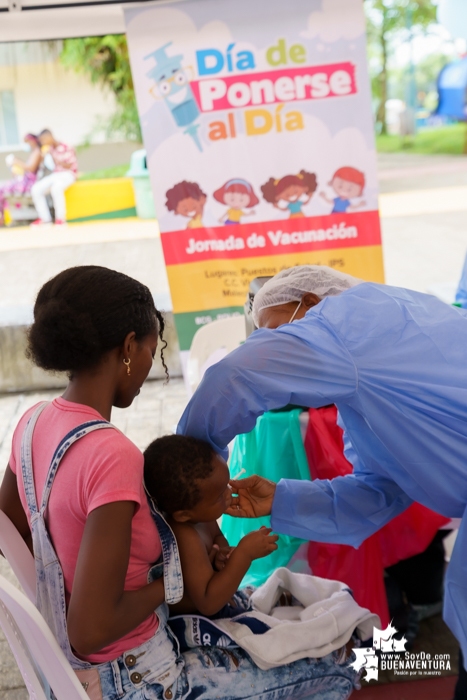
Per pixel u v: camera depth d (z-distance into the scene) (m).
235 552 1.42
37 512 1.26
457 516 1.55
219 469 1.41
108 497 1.13
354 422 1.54
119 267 7.65
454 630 1.52
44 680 1.42
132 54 3.18
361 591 2.06
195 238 3.38
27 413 1.36
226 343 3.03
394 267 7.23
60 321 1.21
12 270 7.89
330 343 1.38
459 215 9.96
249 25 3.13
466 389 1.40
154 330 1.33
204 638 1.41
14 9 3.05
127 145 11.64
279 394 1.35
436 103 18.08
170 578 1.28
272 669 1.41
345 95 3.21
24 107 11.34
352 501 1.67
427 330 1.44
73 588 1.13
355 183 3.30
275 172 3.30
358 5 3.10
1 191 10.59
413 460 1.45
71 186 10.52
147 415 4.34
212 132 3.27
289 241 3.38
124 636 1.28
